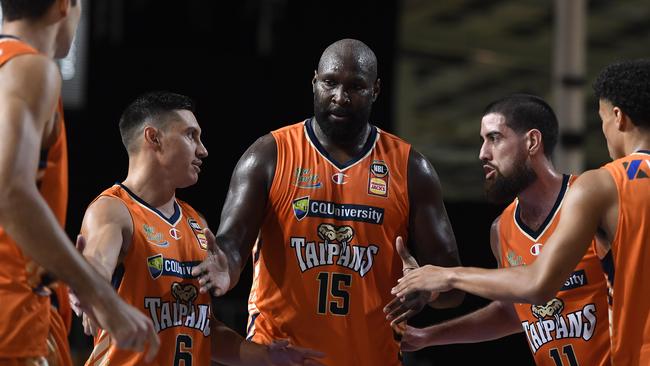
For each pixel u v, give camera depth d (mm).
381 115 11141
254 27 10523
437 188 4359
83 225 3918
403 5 11617
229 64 10500
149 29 10109
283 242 4254
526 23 12375
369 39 10914
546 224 4312
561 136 10258
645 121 3414
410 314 4012
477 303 10328
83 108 9766
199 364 4043
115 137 9969
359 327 4219
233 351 4137
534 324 4293
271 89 10625
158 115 4070
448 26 11992
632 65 3465
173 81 10297
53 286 3033
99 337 3908
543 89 12641
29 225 2666
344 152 4332
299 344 4219
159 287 3949
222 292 3777
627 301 3334
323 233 4223
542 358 4293
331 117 4164
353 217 4238
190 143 4113
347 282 4211
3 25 2975
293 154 4312
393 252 4273
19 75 2766
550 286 3365
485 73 12320
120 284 3900
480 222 11430
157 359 3906
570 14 10445
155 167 4070
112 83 9945
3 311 2867
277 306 4262
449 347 10484
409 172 4336
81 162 9883
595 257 4117
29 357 2914
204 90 10445
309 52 10625
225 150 10586
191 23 10289
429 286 3678
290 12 10578
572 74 10352
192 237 4180
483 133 4441
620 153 3543
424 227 4297
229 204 4258
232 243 4098
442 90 12102
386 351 4285
